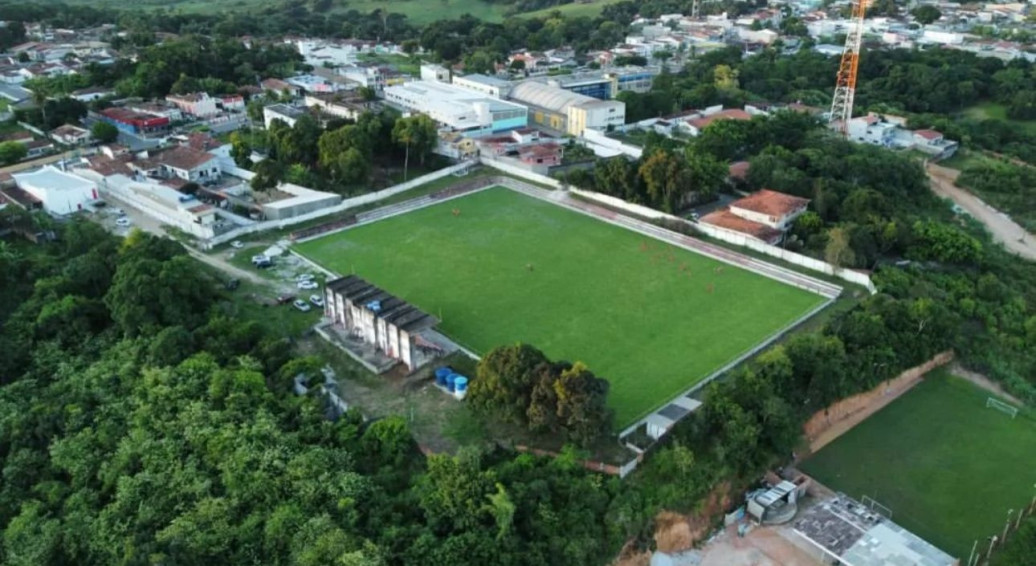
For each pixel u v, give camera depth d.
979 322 113.94
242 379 85.69
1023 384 101.75
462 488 70.62
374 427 80.25
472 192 159.88
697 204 151.00
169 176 159.25
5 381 90.44
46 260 113.38
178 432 79.94
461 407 89.06
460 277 121.31
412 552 66.69
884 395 100.50
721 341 103.44
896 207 147.50
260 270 122.62
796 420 88.38
